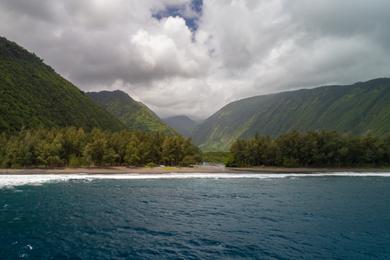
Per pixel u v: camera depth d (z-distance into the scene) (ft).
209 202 221.87
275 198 242.99
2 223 147.64
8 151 433.89
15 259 100.12
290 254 110.52
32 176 371.97
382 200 236.22
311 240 128.57
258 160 594.24
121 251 110.63
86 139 497.05
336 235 136.46
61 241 121.19
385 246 120.98
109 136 535.19
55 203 203.51
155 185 319.68
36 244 116.57
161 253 109.19
